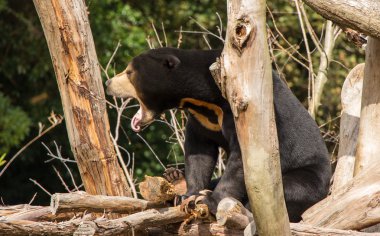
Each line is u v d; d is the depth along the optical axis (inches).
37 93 1096.8
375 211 387.9
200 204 400.2
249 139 346.0
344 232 372.5
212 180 497.4
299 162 449.4
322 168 452.8
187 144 482.9
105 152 419.2
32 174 1119.6
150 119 482.6
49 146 1091.3
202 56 466.0
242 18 337.1
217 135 467.5
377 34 403.5
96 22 1037.8
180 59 463.5
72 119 416.2
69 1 409.1
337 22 409.7
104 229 365.1
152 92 470.6
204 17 1077.8
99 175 418.9
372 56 444.8
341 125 499.8
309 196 439.5
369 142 446.6
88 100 414.6
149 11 1112.2
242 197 425.4
